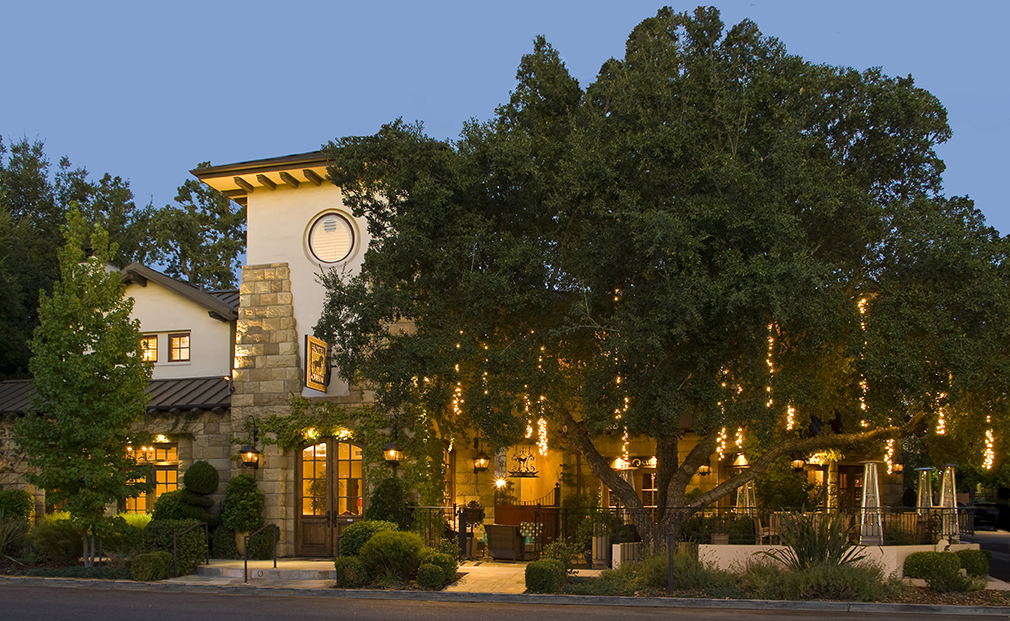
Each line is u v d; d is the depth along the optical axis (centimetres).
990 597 1442
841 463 2344
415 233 1473
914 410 1503
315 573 1719
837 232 1455
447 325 1512
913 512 1905
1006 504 3784
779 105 1476
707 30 1641
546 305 1523
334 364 1994
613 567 1681
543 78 1656
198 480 1973
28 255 3456
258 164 2022
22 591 1524
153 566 1659
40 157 4128
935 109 1556
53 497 1742
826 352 1415
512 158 1463
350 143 1631
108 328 1789
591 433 1752
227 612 1271
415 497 1877
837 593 1409
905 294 1371
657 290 1373
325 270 2034
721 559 1670
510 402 1452
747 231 1362
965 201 1556
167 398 2197
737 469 2236
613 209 1434
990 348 1355
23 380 2545
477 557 1970
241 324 2055
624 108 1480
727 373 1459
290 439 1967
